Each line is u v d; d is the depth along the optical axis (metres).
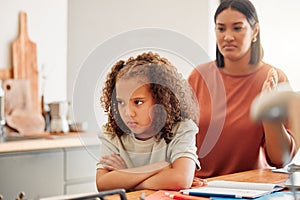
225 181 1.35
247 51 1.89
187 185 1.23
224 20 1.90
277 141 1.65
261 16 2.80
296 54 2.69
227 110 1.86
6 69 3.46
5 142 2.71
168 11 3.34
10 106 3.38
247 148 1.81
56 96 3.79
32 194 2.79
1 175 2.64
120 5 3.60
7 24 3.48
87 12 3.78
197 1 3.20
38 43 3.67
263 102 0.79
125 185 1.27
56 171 2.93
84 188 3.10
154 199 1.11
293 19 2.69
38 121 3.44
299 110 0.77
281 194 1.14
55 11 3.80
